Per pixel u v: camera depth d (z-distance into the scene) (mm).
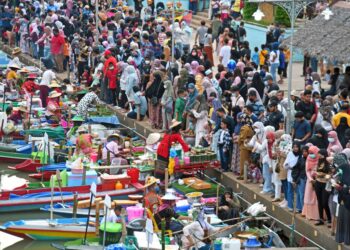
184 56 75625
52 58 91438
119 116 73625
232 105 60844
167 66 73688
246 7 92375
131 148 61906
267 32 81625
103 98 77000
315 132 52219
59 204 54344
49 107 70500
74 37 89875
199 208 48281
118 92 75625
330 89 64500
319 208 48344
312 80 67250
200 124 60594
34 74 81188
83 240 49500
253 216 50781
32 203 54719
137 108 71188
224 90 66125
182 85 66188
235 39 78500
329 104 56250
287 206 51031
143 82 71750
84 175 56469
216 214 51250
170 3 100562
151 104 68188
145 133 68750
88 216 49375
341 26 68938
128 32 87375
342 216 45469
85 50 84438
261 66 72375
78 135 63438
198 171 58156
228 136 57031
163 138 57312
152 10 101562
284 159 50750
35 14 104688
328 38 68125
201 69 67750
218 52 84062
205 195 54750
